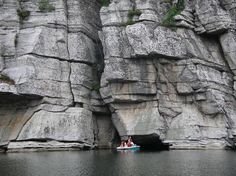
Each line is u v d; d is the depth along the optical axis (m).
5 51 53.69
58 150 51.41
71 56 56.69
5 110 53.59
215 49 54.81
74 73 55.94
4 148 52.19
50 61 54.50
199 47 53.62
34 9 56.72
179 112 52.03
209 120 51.38
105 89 54.72
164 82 52.66
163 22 54.12
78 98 55.09
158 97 52.34
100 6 63.50
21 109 53.31
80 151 50.06
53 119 52.47
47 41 55.06
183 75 52.09
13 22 55.03
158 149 52.34
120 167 31.27
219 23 52.72
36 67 52.94
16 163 35.28
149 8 54.31
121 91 53.09
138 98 52.72
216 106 50.47
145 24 53.00
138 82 52.50
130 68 52.75
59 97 53.94
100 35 56.03
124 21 54.97
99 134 57.22
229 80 53.44
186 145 50.28
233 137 50.50
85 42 58.59
